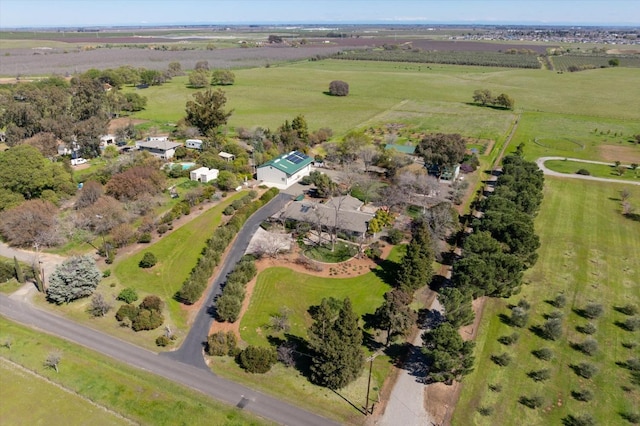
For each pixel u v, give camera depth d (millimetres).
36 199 80312
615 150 132500
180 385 47125
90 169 109625
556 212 90312
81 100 142625
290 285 65312
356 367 46531
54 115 131000
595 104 194375
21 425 41875
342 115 175250
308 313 59750
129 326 57000
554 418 43781
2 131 134375
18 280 66062
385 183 104000
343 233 78562
